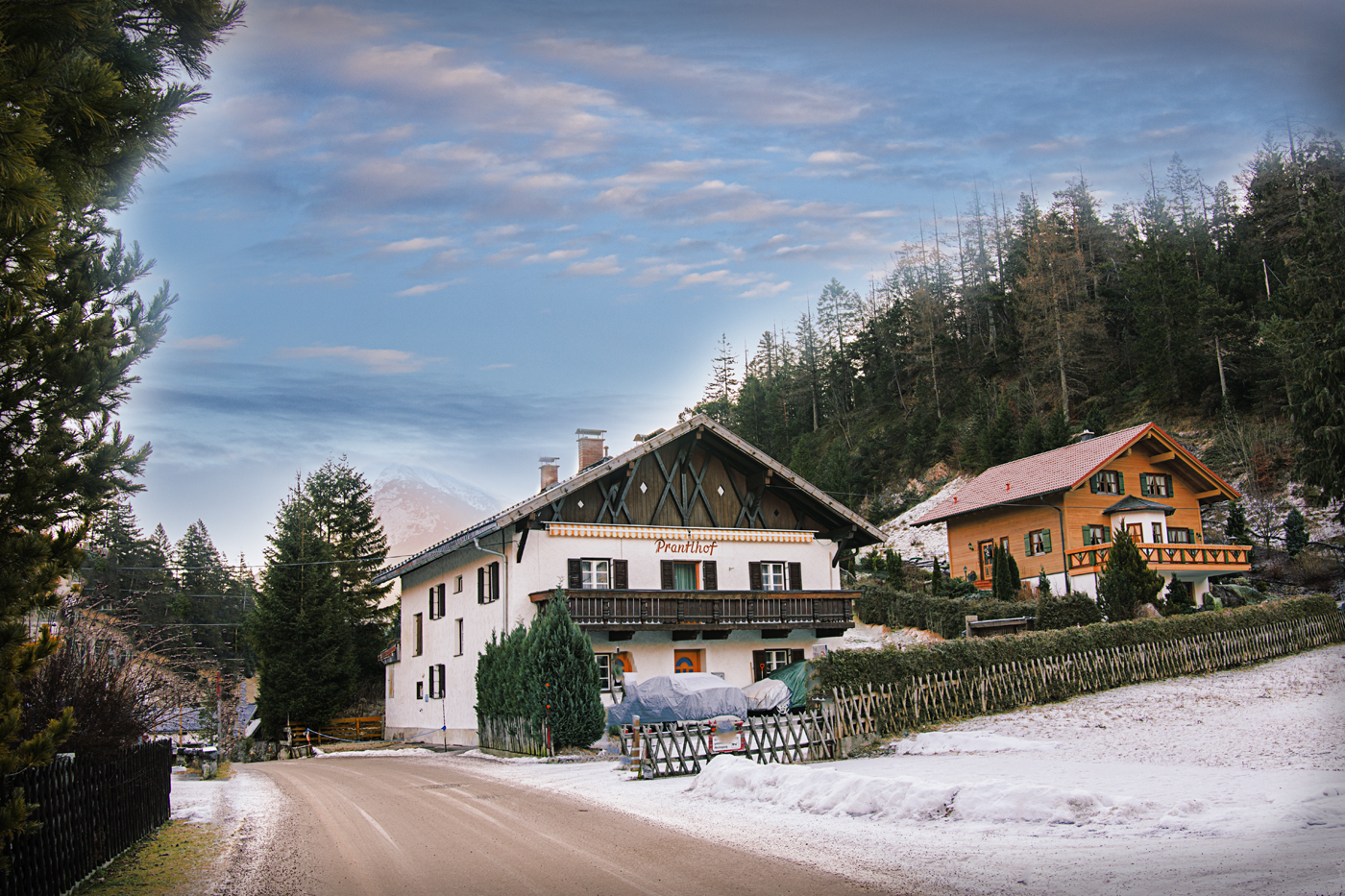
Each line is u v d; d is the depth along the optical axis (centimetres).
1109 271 9331
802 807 1404
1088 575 4397
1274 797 1238
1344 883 767
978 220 11769
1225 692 2617
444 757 3000
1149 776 1561
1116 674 2838
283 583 4466
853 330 11506
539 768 2300
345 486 6075
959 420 8206
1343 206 2395
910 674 2419
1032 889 851
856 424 9838
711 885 943
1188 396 6675
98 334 844
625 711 2555
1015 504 4941
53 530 817
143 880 1051
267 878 1054
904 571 5584
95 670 1356
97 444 856
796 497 3681
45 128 624
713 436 3506
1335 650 3206
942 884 896
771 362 13338
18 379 786
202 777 2420
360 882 1024
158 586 5312
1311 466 3178
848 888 904
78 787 1036
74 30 689
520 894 938
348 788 1997
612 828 1321
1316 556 4653
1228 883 807
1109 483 4772
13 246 642
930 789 1288
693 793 1638
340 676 4491
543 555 3159
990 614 4072
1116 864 920
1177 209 10962
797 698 2820
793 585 3569
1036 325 8050
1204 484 5016
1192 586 4534
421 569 4112
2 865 747
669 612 3173
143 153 809
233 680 3947
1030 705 2628
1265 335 5472
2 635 696
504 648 2888
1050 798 1195
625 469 3347
